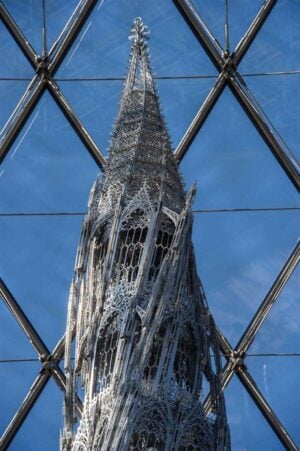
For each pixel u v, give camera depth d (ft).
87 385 88.53
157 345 87.76
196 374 88.28
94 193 93.97
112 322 88.43
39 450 106.32
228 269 110.32
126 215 90.99
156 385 85.97
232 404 106.93
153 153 94.38
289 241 111.14
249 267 110.42
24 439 106.52
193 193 92.17
